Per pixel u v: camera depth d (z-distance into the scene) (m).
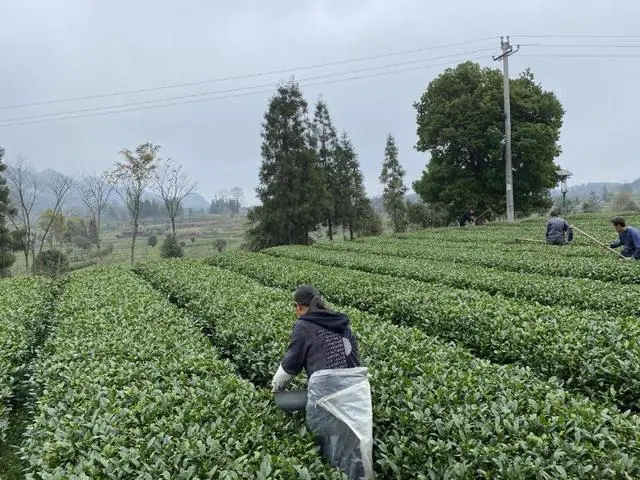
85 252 50.91
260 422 4.57
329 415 4.45
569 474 3.61
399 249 22.23
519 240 23.00
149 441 4.10
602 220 30.98
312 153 43.09
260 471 3.68
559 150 42.16
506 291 11.16
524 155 39.22
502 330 7.37
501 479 3.71
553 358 6.41
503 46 35.03
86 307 10.71
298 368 4.83
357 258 19.19
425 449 4.21
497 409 4.52
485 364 5.78
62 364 6.45
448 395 4.84
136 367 6.12
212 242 61.19
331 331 4.82
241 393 5.16
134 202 39.72
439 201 45.31
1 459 6.52
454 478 3.86
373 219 50.94
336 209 48.31
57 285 18.44
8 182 38.78
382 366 5.85
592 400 5.90
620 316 7.96
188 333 8.00
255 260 21.16
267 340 7.30
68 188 40.31
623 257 14.32
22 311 11.08
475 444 4.07
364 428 4.39
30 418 7.46
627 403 5.83
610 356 5.93
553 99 41.28
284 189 41.94
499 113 39.81
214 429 4.34
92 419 4.55
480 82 41.72
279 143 42.78
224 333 8.25
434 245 23.56
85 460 3.95
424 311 9.09
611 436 3.97
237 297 10.55
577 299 9.67
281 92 42.88
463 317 8.20
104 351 6.95
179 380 5.64
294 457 4.00
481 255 17.66
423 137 44.12
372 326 7.71
